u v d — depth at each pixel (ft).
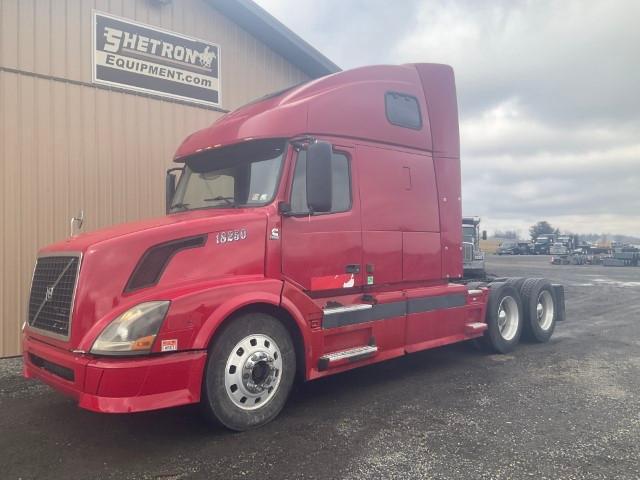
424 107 21.83
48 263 15.37
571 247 158.92
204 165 19.13
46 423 15.80
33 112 25.76
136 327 13.06
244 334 14.92
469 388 19.30
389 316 19.19
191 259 14.55
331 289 17.57
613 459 12.88
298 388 19.42
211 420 14.38
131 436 14.65
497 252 219.61
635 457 12.99
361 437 14.38
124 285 13.67
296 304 16.01
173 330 13.39
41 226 25.89
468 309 23.22
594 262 137.59
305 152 17.20
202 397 14.28
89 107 27.58
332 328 17.06
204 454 13.33
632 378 20.63
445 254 22.11
